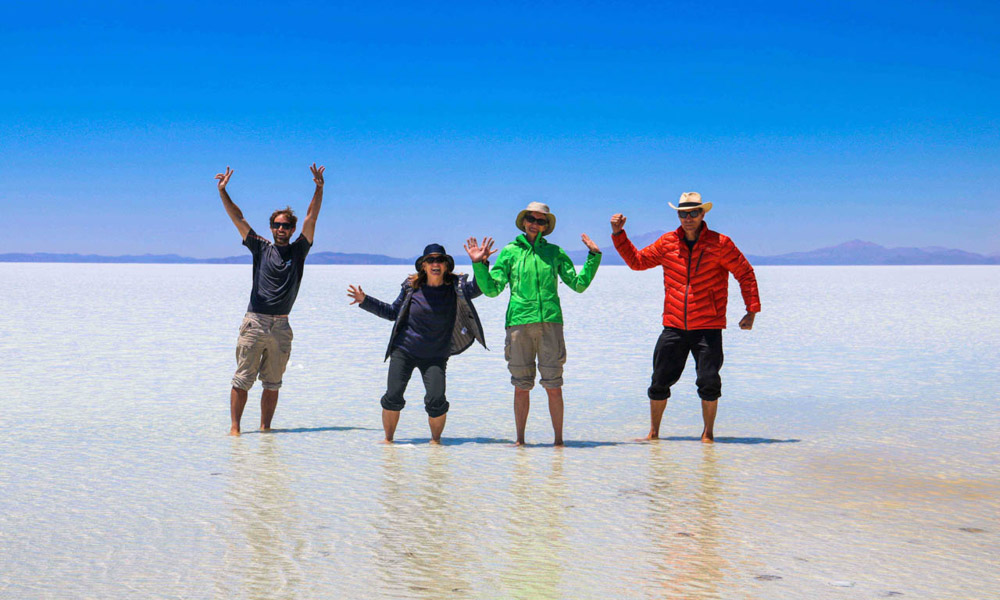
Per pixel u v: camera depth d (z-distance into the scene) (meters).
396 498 5.44
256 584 3.89
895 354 14.70
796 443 7.31
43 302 33.41
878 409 9.09
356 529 4.76
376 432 7.87
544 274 7.16
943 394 10.10
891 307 31.59
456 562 4.21
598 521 4.93
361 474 6.11
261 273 7.72
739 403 9.56
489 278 7.15
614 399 9.92
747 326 7.45
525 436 7.73
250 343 7.62
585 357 14.20
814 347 15.98
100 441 7.28
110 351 14.79
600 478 6.02
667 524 4.88
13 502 5.29
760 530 4.76
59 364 12.88
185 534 4.64
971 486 5.76
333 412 9.01
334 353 14.64
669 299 7.48
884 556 4.31
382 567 4.14
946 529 4.77
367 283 74.94
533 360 7.24
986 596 3.77
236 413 7.65
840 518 4.98
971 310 29.30
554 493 5.59
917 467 6.35
